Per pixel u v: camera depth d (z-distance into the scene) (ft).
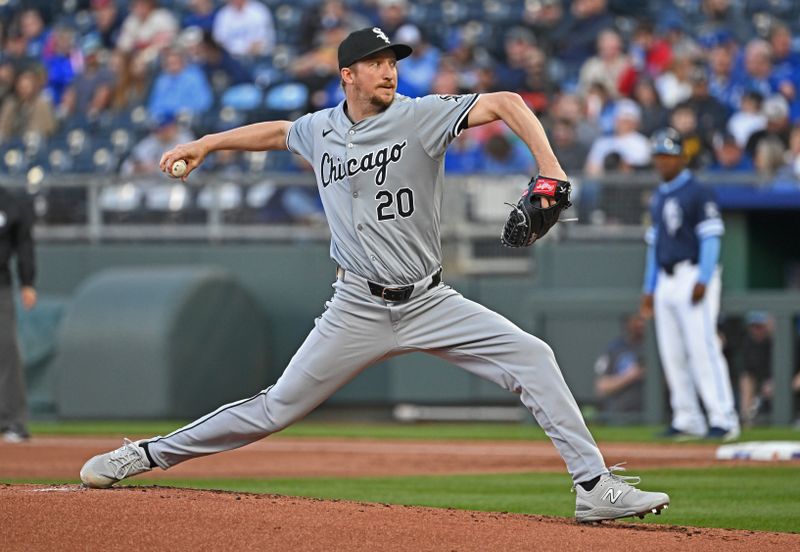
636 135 161.48
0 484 61.11
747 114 164.55
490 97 50.85
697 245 112.16
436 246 53.72
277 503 52.01
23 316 150.20
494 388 150.51
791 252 158.10
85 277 158.92
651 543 48.34
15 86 193.67
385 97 52.01
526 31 185.78
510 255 151.84
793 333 134.72
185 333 144.15
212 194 157.38
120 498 51.16
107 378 144.15
